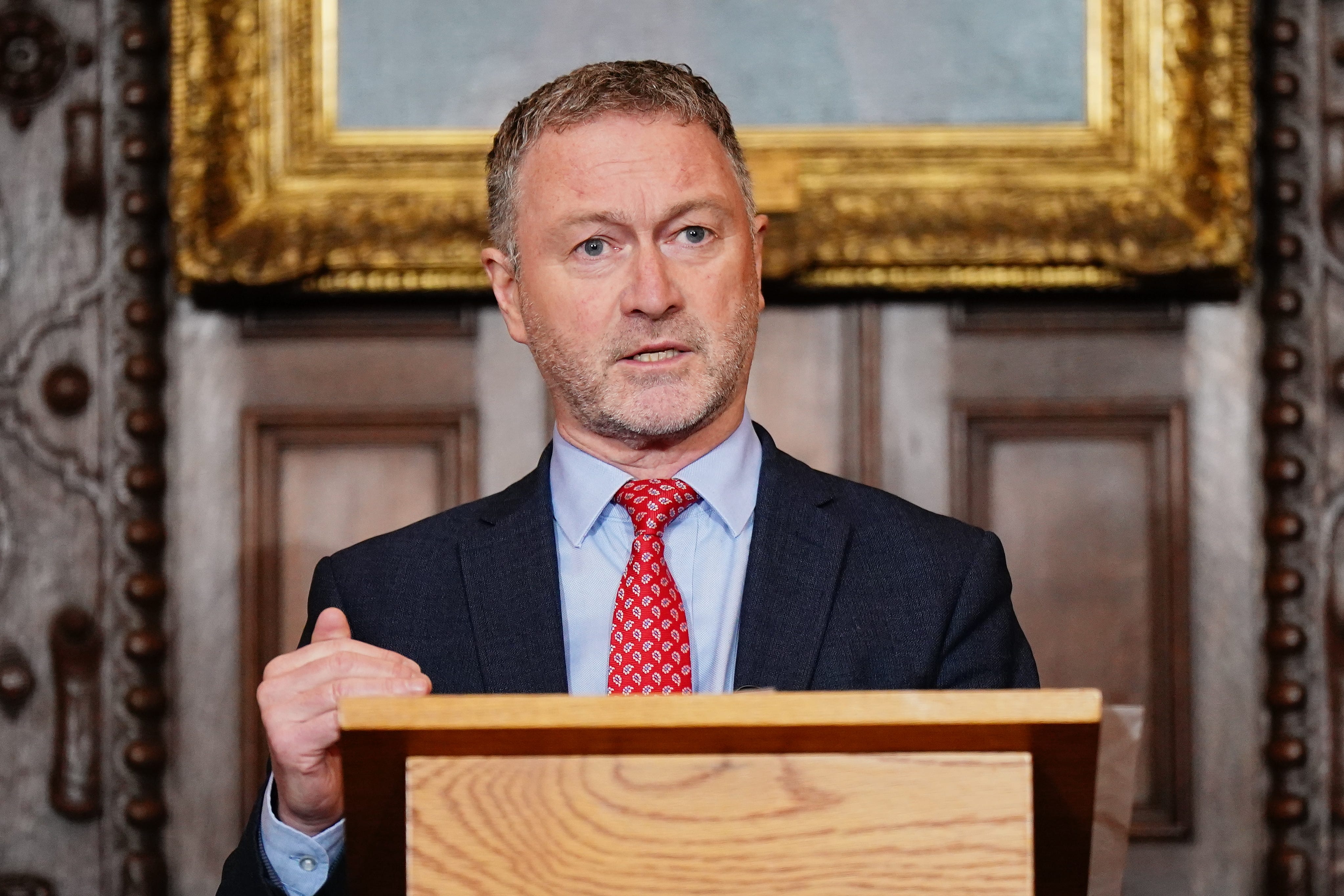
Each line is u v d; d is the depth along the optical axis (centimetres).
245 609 829
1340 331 832
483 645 484
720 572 498
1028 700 276
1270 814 811
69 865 810
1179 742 816
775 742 288
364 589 515
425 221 811
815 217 809
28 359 830
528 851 294
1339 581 820
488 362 846
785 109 834
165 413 841
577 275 483
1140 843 816
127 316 834
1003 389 841
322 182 820
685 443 504
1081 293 835
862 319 843
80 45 844
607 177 475
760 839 293
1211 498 834
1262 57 852
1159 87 823
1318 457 827
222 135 816
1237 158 808
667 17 840
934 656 478
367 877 360
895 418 841
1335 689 815
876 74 836
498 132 523
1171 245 798
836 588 486
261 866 438
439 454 841
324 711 388
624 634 471
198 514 838
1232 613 828
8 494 824
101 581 823
